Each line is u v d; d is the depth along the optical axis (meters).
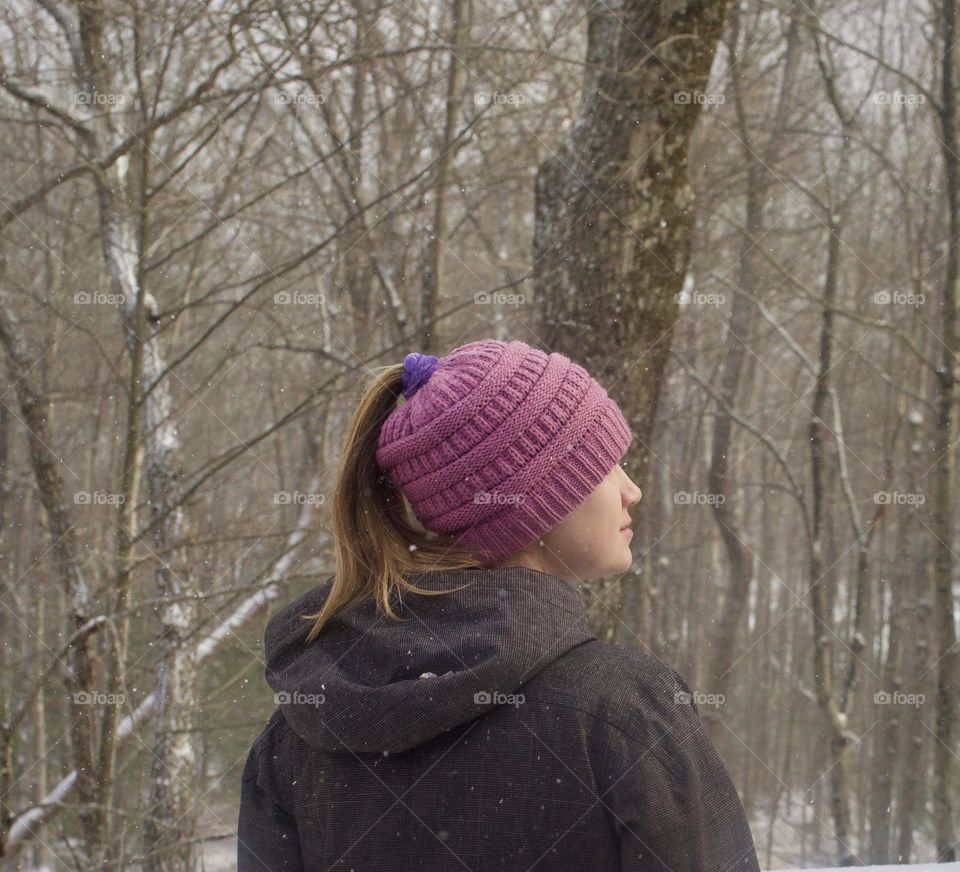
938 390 6.49
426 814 0.90
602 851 0.86
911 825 7.41
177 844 3.67
